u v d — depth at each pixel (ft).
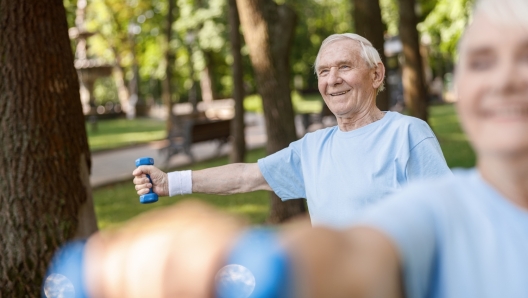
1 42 15.19
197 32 102.37
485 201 2.84
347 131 9.89
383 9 102.89
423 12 81.05
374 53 10.07
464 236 2.76
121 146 68.69
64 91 15.62
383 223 2.32
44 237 14.94
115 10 110.22
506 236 2.78
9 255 14.79
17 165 15.03
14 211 14.90
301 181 10.28
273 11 26.86
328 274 1.59
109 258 1.50
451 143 52.60
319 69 10.12
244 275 1.44
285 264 1.48
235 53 41.88
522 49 2.62
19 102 15.16
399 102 102.12
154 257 1.46
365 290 1.70
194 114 87.76
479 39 2.67
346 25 122.52
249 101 151.33
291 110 26.86
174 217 1.52
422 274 2.59
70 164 15.55
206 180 10.32
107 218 31.96
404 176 9.43
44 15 15.43
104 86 174.91
